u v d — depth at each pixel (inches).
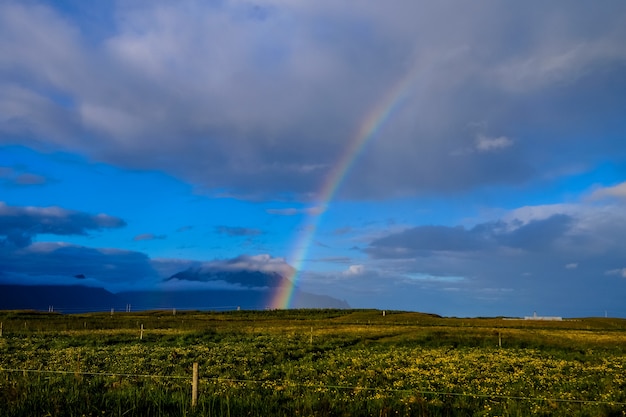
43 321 3437.5
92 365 1254.3
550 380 1066.1
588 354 1753.2
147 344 1932.8
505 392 895.7
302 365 1304.1
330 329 2883.9
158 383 826.2
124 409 599.2
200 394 685.3
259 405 626.5
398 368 1229.7
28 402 595.8
